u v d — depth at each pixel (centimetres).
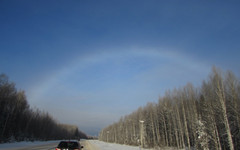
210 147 3197
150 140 6025
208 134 3167
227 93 2678
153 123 5947
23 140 6619
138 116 7344
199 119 3516
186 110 4134
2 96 5425
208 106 3028
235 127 2875
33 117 8394
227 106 2706
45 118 10238
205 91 3142
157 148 4778
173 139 5212
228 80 2683
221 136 3020
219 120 2969
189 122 4175
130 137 8225
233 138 2950
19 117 6694
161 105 5459
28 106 7600
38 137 8612
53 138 11744
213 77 2753
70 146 1698
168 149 4609
